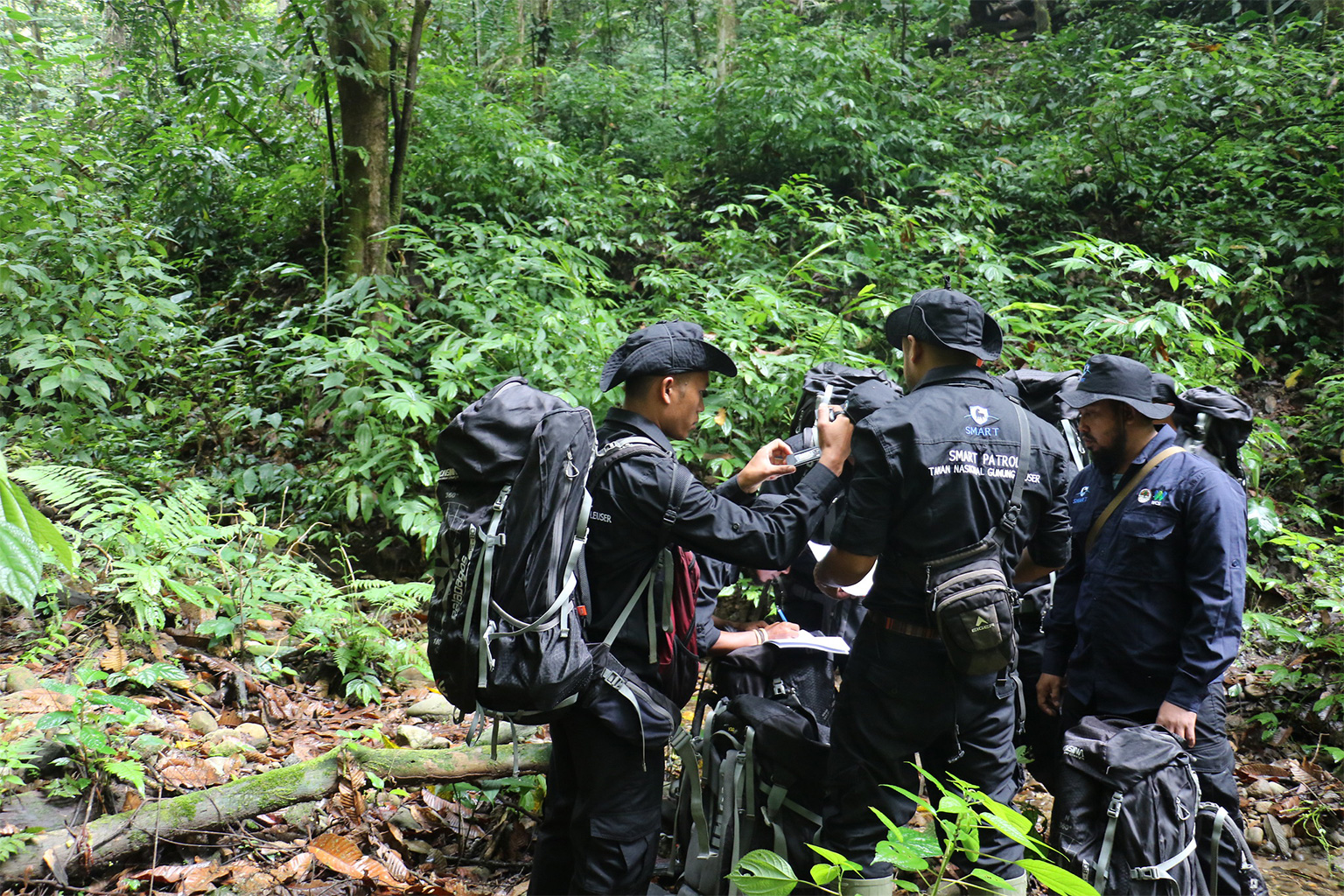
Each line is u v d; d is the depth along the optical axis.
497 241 6.02
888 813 2.21
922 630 2.18
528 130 8.13
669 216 7.80
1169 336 5.28
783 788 2.41
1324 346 6.22
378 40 6.07
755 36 8.72
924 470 2.10
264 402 5.94
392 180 6.53
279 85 6.81
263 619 3.83
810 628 3.00
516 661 1.97
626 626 2.19
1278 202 7.00
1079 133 7.38
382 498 4.67
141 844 2.48
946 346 2.22
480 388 5.03
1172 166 7.43
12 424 5.69
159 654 3.50
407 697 3.71
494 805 2.91
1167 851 2.13
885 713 2.20
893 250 6.16
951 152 7.63
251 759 3.02
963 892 2.29
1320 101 7.39
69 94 9.70
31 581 1.02
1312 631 4.18
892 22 10.30
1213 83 7.48
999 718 2.22
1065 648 2.79
